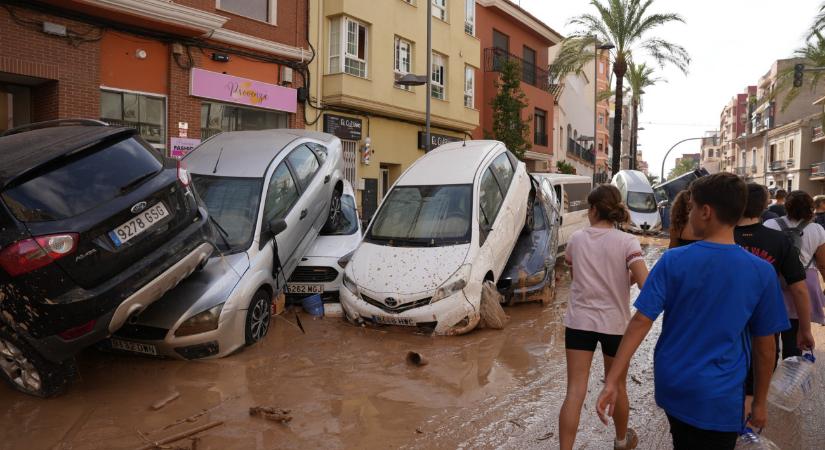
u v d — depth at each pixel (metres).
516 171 9.74
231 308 6.25
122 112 12.16
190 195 5.91
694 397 2.57
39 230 4.60
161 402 5.01
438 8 21.67
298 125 16.17
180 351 6.00
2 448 4.27
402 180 9.20
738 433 2.60
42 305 4.59
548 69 31.98
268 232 7.20
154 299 5.34
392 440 4.39
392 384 5.60
